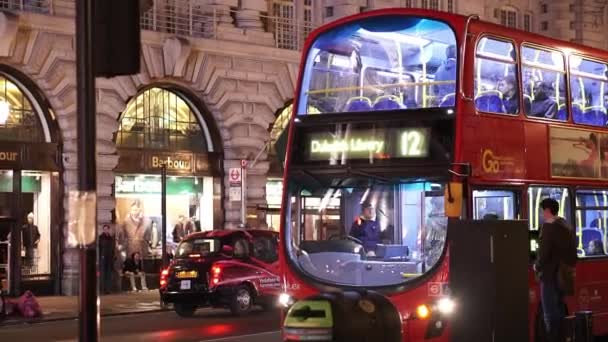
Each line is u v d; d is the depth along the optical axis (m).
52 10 33.81
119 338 22.94
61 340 23.20
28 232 33.41
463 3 46.75
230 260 27.72
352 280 16.62
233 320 26.97
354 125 17.09
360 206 16.89
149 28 36.97
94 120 11.62
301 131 17.50
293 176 17.36
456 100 16.53
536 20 49.91
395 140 16.75
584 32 50.00
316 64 17.78
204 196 38.72
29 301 28.28
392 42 17.23
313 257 16.98
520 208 17.67
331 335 12.84
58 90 33.88
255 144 39.56
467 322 13.68
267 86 39.94
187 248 28.05
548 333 17.23
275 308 29.42
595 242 19.45
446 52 16.83
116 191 36.00
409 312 16.16
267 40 40.03
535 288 17.92
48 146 33.75
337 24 17.72
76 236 11.55
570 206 18.92
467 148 16.50
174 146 37.78
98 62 11.53
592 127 19.64
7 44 32.44
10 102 33.31
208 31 38.50
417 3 45.19
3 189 32.97
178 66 36.97
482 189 16.81
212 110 38.62
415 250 16.44
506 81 17.62
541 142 18.25
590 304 19.19
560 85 18.98
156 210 37.19
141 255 36.72
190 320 27.30
